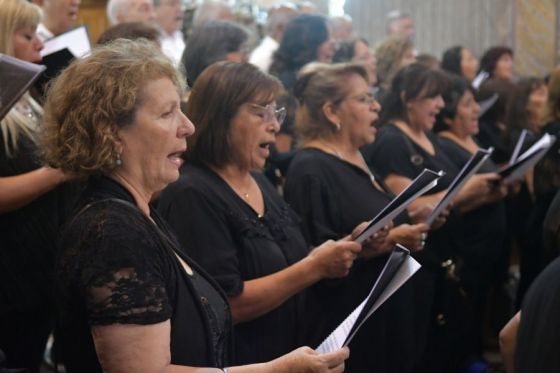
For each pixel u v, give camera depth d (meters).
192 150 3.98
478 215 6.05
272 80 4.04
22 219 4.16
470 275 5.96
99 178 2.75
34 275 4.18
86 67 2.73
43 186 4.05
